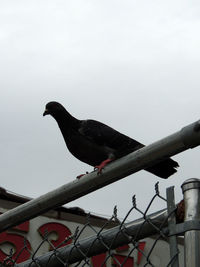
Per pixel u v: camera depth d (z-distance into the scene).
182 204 2.27
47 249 11.12
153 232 2.43
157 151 2.42
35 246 11.07
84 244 2.80
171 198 2.30
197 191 2.24
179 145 2.34
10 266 3.36
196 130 2.27
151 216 2.43
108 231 2.68
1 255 10.69
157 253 11.46
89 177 2.70
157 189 2.36
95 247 2.74
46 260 3.02
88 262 2.79
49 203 2.89
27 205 3.00
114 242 2.63
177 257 2.24
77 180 2.76
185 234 2.21
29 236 11.10
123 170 2.57
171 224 2.28
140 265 10.99
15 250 10.84
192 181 2.25
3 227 3.17
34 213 2.98
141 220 2.49
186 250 2.19
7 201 10.95
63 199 2.83
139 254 11.10
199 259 2.16
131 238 2.54
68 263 2.91
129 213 2.54
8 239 10.87
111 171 2.61
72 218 11.57
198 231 2.19
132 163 2.53
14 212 3.07
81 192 2.76
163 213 2.38
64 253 2.92
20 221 3.08
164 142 2.39
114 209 2.65
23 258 10.82
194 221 2.19
